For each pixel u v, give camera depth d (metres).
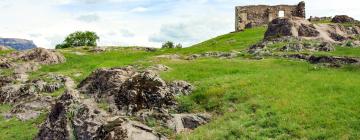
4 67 71.94
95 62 75.06
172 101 36.41
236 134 28.66
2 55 79.25
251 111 32.09
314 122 28.47
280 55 57.31
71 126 34.50
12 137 40.00
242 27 128.25
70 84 55.53
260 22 128.25
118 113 35.72
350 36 73.38
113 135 29.00
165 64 54.59
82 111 35.41
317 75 40.91
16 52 80.56
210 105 35.03
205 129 30.42
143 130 29.89
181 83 39.62
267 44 67.44
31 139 38.81
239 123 30.12
